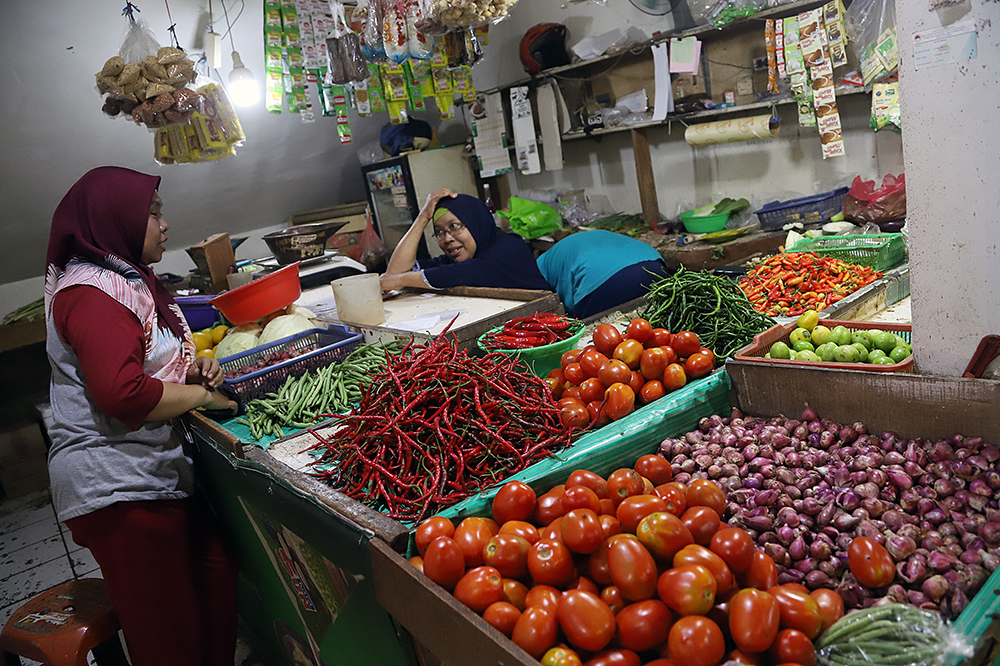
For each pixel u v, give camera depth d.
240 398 2.17
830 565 1.15
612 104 4.93
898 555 1.10
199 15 4.09
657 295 2.03
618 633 1.03
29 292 5.20
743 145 4.31
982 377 1.39
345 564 1.42
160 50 2.94
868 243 2.73
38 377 5.28
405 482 1.46
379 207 5.88
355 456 1.54
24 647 1.98
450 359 1.61
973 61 1.27
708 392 1.68
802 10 3.48
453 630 1.09
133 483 1.98
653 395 1.70
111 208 1.94
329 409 2.05
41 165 4.34
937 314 1.46
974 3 1.24
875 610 0.98
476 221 3.32
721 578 1.03
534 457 1.53
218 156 3.37
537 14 5.25
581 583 1.12
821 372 1.54
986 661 0.92
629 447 1.54
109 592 2.02
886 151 3.65
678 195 4.80
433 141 5.91
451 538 1.21
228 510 2.13
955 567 1.05
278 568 1.90
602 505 1.24
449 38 2.97
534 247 5.17
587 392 1.70
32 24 3.60
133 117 3.00
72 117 4.17
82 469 1.96
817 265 2.62
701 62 4.30
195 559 2.21
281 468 1.66
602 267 3.10
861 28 3.16
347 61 3.27
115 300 1.87
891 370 1.49
